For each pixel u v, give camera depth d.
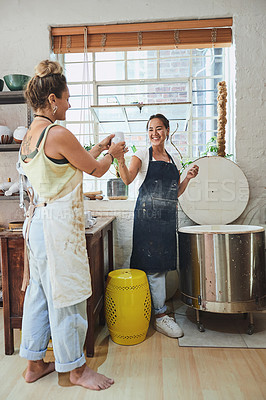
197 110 3.04
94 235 1.77
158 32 2.77
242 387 1.46
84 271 1.48
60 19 2.75
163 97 3.03
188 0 2.68
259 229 2.04
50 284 1.44
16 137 2.47
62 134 1.37
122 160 2.04
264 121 2.64
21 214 2.78
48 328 1.57
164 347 1.87
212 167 2.58
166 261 2.17
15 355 1.82
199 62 3.02
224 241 1.94
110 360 1.73
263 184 2.64
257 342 1.91
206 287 1.98
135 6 2.71
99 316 2.23
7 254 1.81
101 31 2.78
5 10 2.78
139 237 2.20
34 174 1.41
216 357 1.74
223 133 2.63
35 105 1.48
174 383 1.50
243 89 2.65
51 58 2.83
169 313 2.41
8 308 1.81
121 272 2.05
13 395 1.43
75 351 1.47
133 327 1.88
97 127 3.00
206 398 1.39
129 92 3.05
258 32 2.63
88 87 3.01
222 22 2.70
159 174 2.20
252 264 1.97
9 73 2.78
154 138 2.25
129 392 1.44
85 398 1.41
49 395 1.43
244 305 1.95
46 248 1.41
